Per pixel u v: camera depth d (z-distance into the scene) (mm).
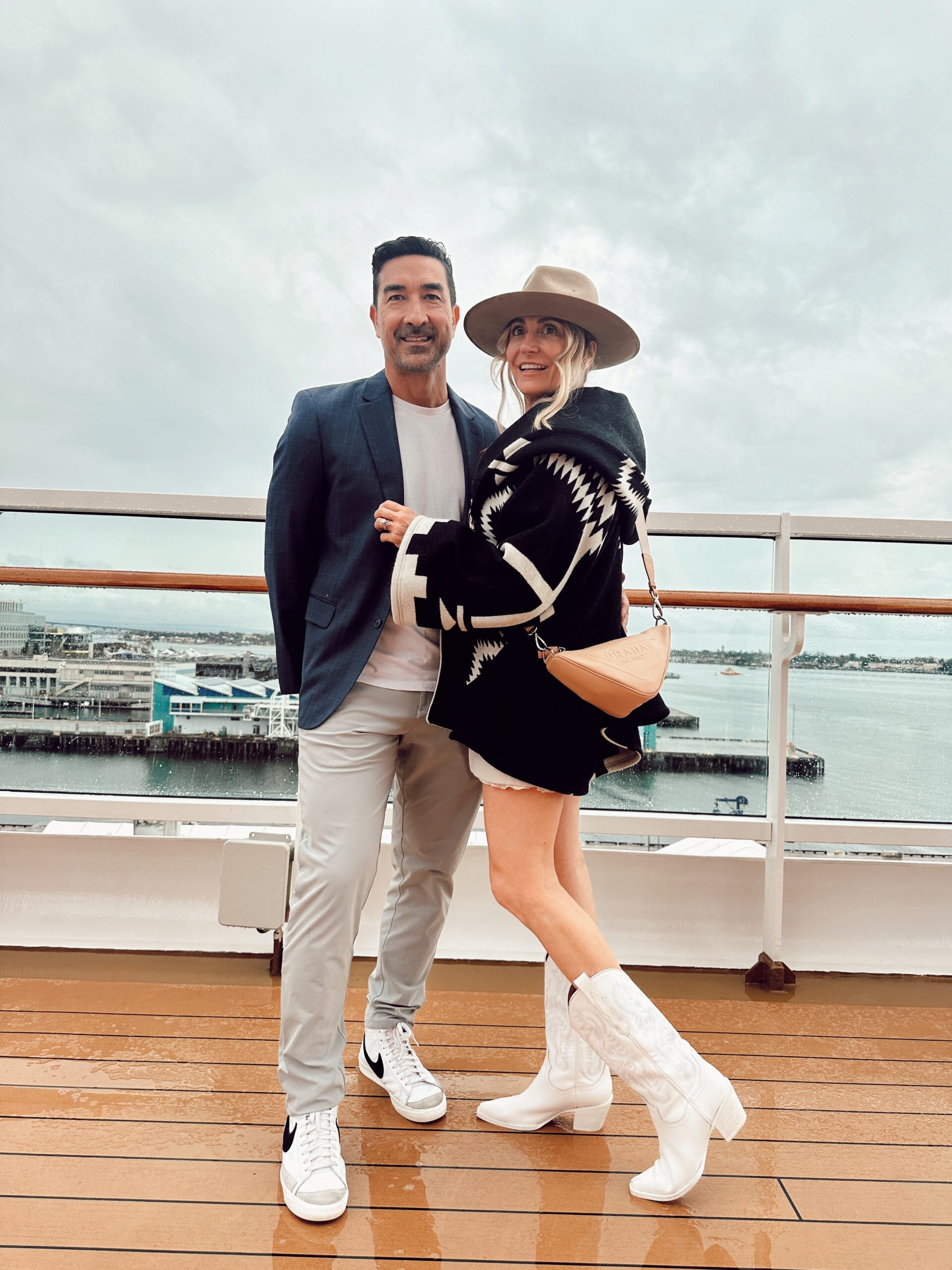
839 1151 1445
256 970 2141
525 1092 1510
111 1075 1614
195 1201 1262
